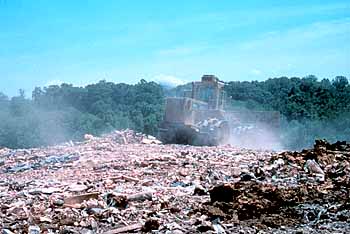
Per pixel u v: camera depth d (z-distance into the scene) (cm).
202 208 1043
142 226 941
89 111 6981
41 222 959
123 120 6250
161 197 1163
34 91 7038
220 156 1920
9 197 1192
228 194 1091
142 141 2684
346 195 1143
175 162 1734
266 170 1445
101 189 1274
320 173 1391
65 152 2222
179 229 927
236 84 6375
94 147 2395
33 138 5584
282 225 975
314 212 1036
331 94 6369
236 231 936
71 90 7281
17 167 1845
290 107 6200
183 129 2905
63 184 1356
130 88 7325
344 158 1569
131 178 1425
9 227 919
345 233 927
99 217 991
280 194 1110
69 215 999
